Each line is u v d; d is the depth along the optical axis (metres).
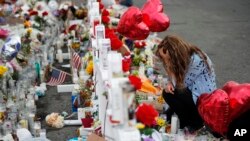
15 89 6.46
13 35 7.50
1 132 5.70
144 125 4.05
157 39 8.74
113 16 8.75
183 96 5.50
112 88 3.35
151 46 7.92
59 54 8.77
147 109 4.01
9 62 6.66
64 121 6.43
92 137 4.44
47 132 6.24
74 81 7.17
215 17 12.52
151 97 5.80
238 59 9.23
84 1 11.33
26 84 6.83
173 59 5.38
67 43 9.20
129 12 6.34
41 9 9.91
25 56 7.25
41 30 8.84
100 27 5.32
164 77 7.00
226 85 5.07
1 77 6.21
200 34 10.95
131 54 6.96
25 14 9.23
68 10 10.02
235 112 4.74
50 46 8.89
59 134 6.19
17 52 6.74
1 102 6.00
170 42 5.41
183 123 5.56
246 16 12.59
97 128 4.89
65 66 8.57
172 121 5.26
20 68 6.89
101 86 4.56
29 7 9.98
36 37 8.12
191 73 5.52
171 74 5.54
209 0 14.53
